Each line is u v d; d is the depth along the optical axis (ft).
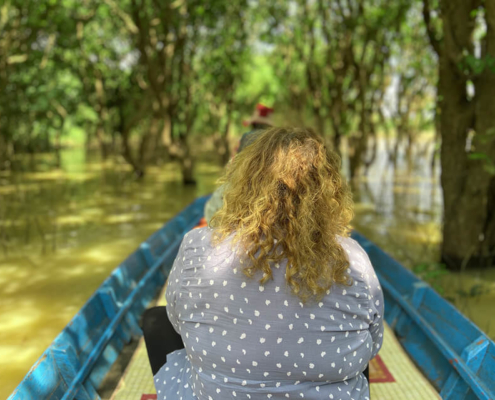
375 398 7.61
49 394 6.32
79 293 14.98
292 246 4.17
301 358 4.18
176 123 53.06
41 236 21.62
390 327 10.38
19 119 46.68
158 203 29.89
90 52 48.19
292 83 47.83
